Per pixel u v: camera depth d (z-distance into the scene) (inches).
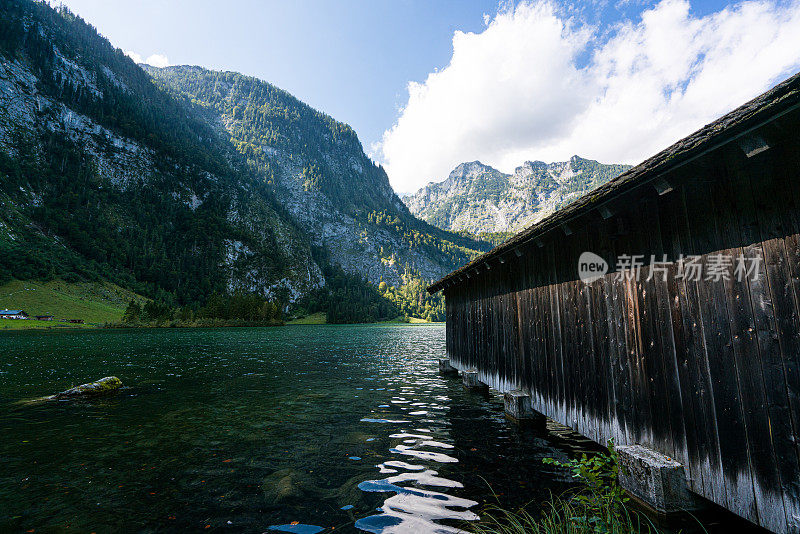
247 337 2309.3
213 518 183.2
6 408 443.2
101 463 261.6
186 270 7362.2
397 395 506.6
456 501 198.7
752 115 108.2
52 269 5428.2
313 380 653.3
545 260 303.3
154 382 635.5
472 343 526.9
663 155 153.2
